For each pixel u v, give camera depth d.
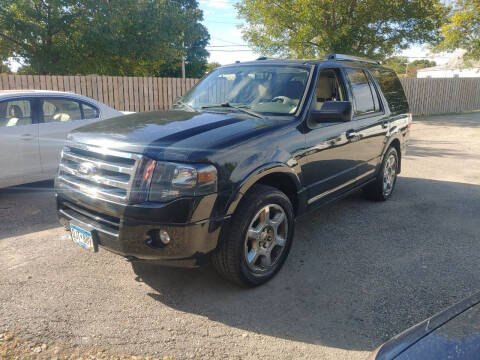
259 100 4.13
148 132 3.20
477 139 12.33
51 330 2.79
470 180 7.44
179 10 18.22
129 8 15.65
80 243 3.34
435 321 1.76
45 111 5.99
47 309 3.04
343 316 3.06
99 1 14.92
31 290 3.30
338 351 2.68
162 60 20.44
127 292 3.33
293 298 3.30
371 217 5.30
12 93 5.70
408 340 1.67
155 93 13.08
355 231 4.80
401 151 6.26
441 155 9.83
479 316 1.70
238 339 2.78
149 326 2.88
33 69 16.30
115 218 3.05
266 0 17.42
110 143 3.11
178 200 2.84
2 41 15.55
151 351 2.62
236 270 3.21
